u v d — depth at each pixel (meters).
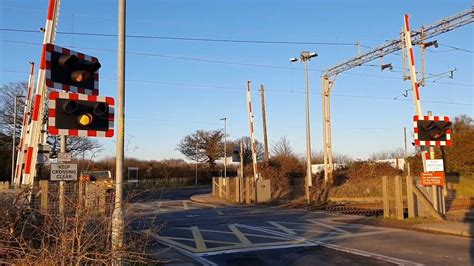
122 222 6.73
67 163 8.88
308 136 28.19
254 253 11.12
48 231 6.05
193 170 71.06
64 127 7.54
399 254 10.61
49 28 10.55
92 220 6.29
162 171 66.06
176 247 12.08
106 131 7.90
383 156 74.94
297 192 32.56
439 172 16.61
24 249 6.14
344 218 18.91
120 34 7.92
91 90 8.45
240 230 15.46
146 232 8.58
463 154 28.95
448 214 18.61
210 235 14.34
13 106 45.59
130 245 6.84
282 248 11.73
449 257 10.20
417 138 16.27
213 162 76.38
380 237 13.40
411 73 17.41
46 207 6.82
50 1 10.60
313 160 66.19
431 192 17.27
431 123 16.28
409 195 17.06
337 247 11.71
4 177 45.53
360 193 28.38
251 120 31.02
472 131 30.38
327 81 32.00
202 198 35.72
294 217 19.75
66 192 7.44
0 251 6.18
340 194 29.00
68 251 5.76
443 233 14.09
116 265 6.39
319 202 27.91
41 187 7.77
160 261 8.69
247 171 38.25
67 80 8.13
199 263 9.98
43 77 10.40
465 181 28.33
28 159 10.29
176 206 27.91
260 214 21.50
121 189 7.14
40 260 5.86
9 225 6.46
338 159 66.69
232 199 33.16
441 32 24.39
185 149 77.31
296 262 9.91
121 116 7.62
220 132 76.81
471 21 22.91
